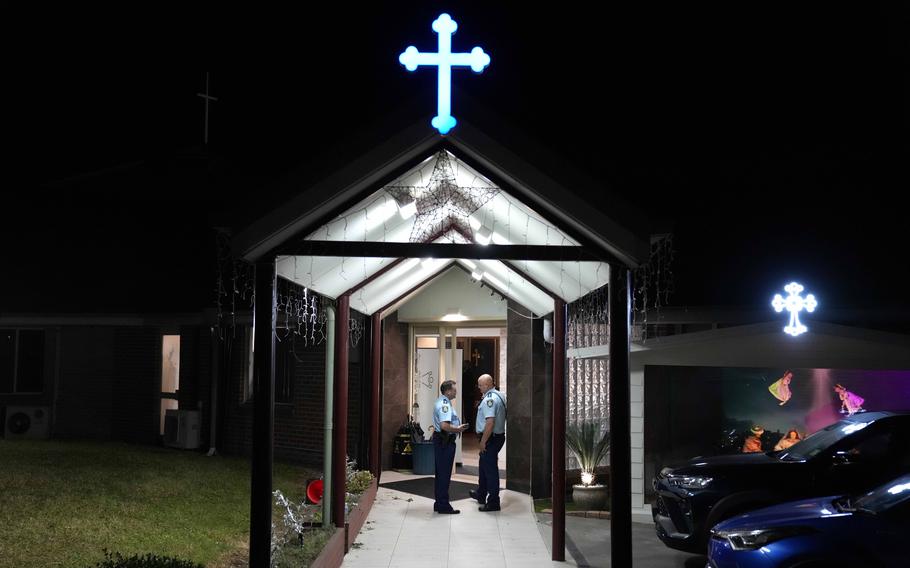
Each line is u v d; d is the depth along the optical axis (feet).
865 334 34.88
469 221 23.67
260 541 18.94
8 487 33.37
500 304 44.96
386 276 32.35
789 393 36.40
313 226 19.56
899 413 28.12
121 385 57.47
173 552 25.25
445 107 18.39
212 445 50.62
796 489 27.17
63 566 22.68
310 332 46.98
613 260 19.69
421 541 30.53
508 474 41.93
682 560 29.30
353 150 18.58
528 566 27.07
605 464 40.91
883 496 21.30
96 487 34.63
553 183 18.63
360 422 43.80
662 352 37.14
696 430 37.27
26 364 57.93
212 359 51.70
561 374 28.30
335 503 28.35
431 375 49.16
